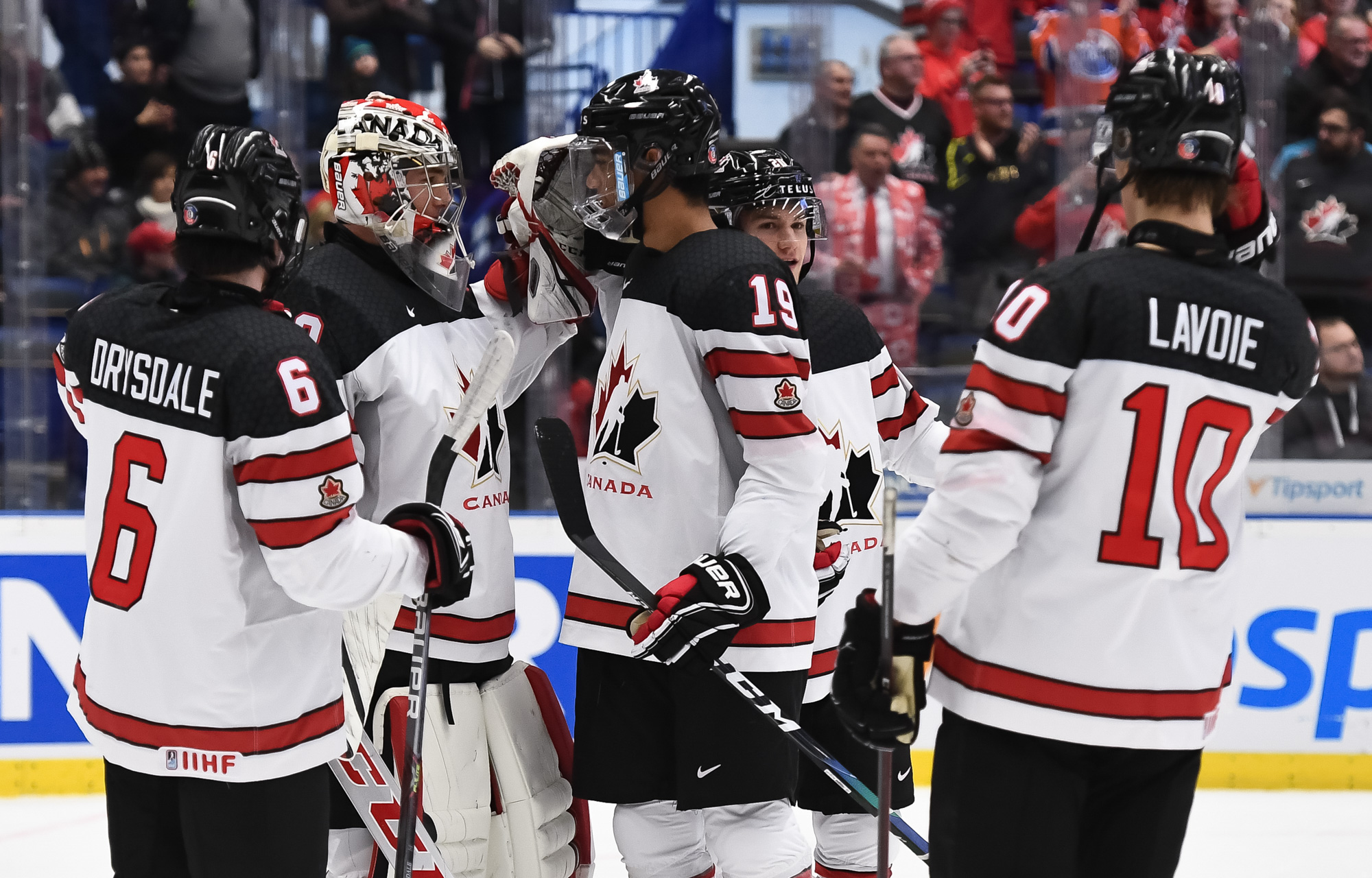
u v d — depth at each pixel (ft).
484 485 22.84
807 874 21.65
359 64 46.70
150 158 45.27
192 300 17.42
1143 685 16.22
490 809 22.84
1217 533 16.58
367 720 22.43
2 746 41.11
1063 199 46.24
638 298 20.93
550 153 22.97
